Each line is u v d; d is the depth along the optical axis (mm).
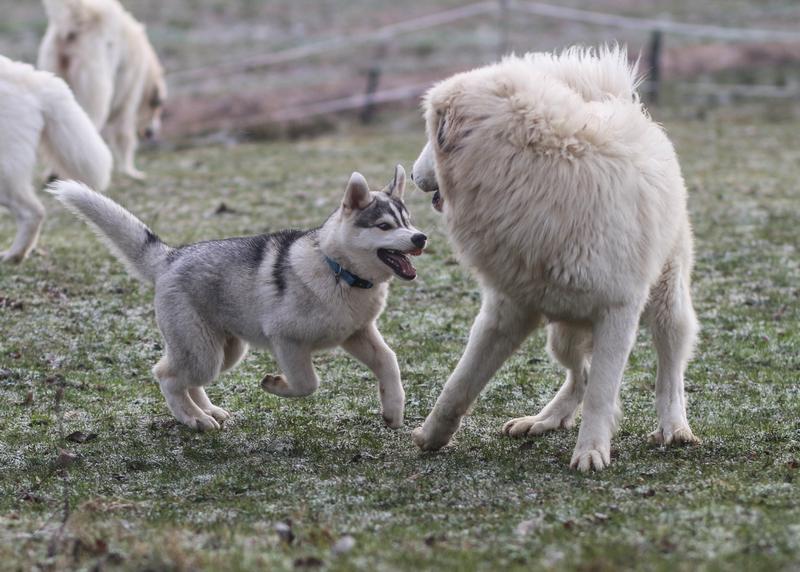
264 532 4449
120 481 5410
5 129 9719
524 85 5156
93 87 14258
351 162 16484
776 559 3811
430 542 4219
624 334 5289
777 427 6137
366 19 32469
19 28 28156
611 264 5117
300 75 25453
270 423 6461
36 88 10039
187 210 12859
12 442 6035
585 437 5387
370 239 5566
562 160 5066
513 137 5066
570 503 4734
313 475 5449
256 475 5469
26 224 9977
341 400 6898
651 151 5445
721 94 23297
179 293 6016
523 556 4008
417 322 8711
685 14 32969
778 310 8938
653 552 3963
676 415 5844
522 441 6055
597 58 5883
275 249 5902
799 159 16281
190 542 4289
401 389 6051
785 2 34969
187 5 33406
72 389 7047
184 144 19344
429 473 5422
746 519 4324
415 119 21594
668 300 5777
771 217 12391
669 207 5488
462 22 32312
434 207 5762
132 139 15711
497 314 5562
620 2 35062
